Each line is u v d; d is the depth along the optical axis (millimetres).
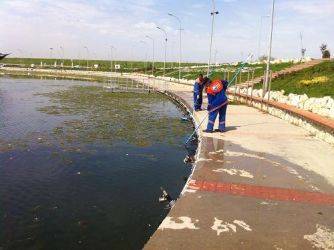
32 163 9727
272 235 4391
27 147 11469
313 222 4797
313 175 6906
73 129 14664
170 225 4602
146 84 45500
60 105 23062
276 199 5617
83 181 8367
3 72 79688
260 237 4332
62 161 9953
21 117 17766
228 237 4312
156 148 11680
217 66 57250
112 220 6375
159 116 19078
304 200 5602
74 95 30422
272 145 9453
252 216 4941
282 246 4129
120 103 24984
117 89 37094
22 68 103750
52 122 16328
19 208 6836
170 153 11086
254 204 5383
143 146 11930
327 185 6348
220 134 10820
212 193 5801
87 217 6492
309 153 8656
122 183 8281
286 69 29953
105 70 94375
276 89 20625
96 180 8461
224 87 10914
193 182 6328
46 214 6594
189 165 9805
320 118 10805
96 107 22266
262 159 8008
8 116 18047
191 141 12734
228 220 4789
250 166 7438
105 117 18109
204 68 60844
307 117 11383
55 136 13211
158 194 7625
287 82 21719
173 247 4039
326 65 25719
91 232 5941
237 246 4098
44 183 8180
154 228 6078
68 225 6180
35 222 6277
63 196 7441
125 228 6082
